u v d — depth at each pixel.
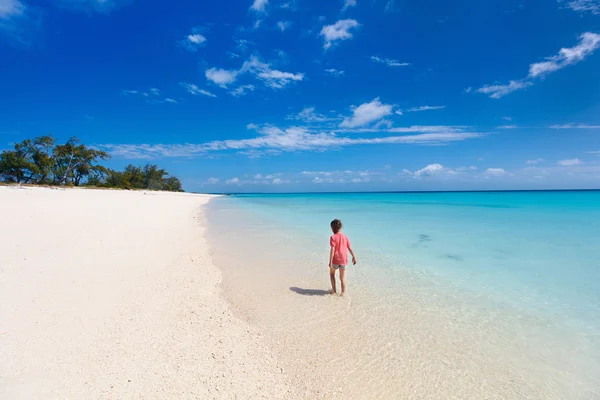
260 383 3.68
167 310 5.41
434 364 4.15
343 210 28.44
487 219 19.12
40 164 51.97
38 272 6.66
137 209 21.67
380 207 32.03
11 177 49.94
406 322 5.30
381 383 3.77
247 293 6.52
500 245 11.18
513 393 3.61
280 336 4.80
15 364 3.59
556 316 5.50
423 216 21.56
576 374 3.95
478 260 9.15
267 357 4.23
